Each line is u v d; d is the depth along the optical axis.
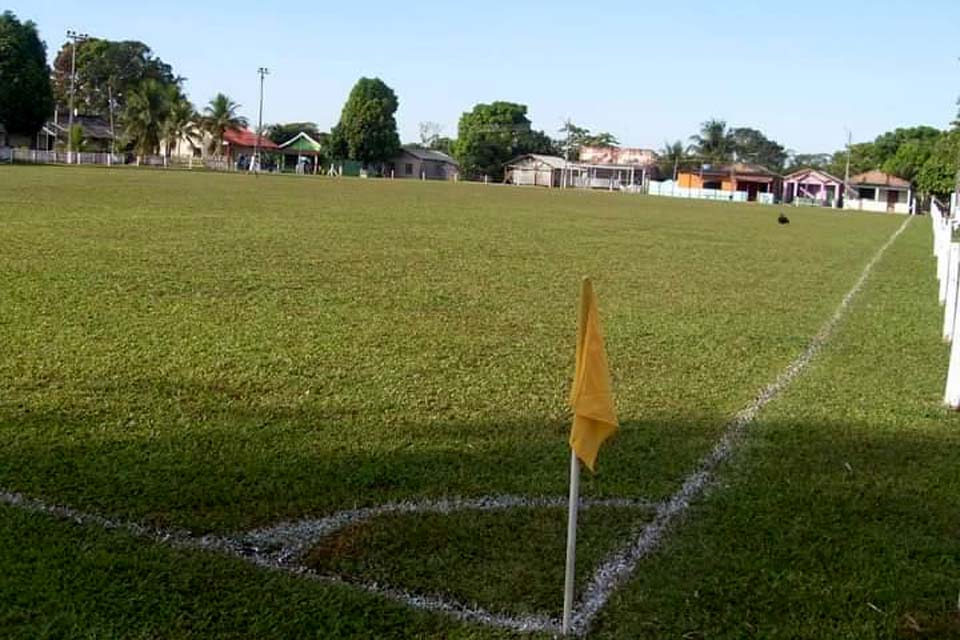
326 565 4.23
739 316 11.89
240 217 23.06
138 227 18.75
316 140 120.38
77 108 113.69
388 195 42.50
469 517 4.84
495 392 7.37
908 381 8.59
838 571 4.37
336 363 8.01
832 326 11.52
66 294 10.55
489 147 118.69
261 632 3.63
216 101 96.19
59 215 20.53
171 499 4.88
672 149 118.44
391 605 3.88
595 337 3.80
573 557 3.77
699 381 8.20
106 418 6.17
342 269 14.11
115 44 115.44
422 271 14.50
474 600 3.97
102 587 3.92
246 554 4.32
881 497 5.40
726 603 4.03
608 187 112.31
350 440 5.99
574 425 3.78
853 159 120.19
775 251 22.88
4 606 3.73
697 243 24.16
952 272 10.62
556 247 20.28
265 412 6.48
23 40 76.56
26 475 5.11
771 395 7.82
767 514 5.07
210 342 8.52
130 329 8.90
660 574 4.29
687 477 5.62
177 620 3.69
